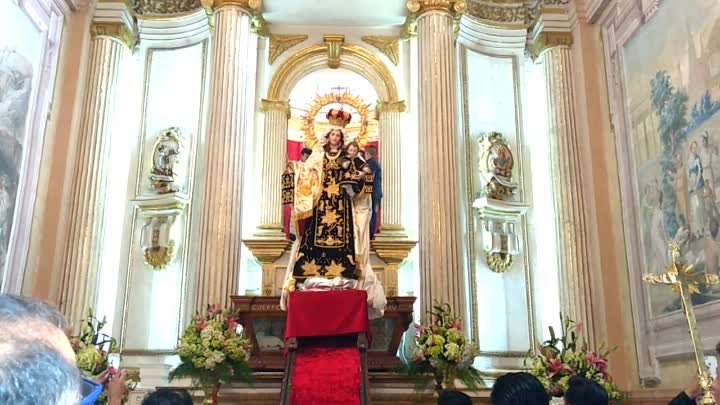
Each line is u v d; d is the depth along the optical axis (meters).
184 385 8.59
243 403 8.07
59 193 8.95
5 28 7.77
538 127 10.52
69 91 9.37
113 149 9.67
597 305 8.73
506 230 10.02
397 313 8.09
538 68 10.73
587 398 3.01
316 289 7.54
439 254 8.74
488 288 9.74
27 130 8.40
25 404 1.09
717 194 6.39
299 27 11.04
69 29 9.61
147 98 10.43
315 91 11.01
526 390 2.77
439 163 9.14
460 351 7.46
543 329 9.68
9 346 1.14
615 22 8.98
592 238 8.96
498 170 10.13
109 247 9.63
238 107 9.38
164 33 10.65
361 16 10.77
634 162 8.30
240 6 9.84
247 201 10.25
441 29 9.80
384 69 10.94
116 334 9.41
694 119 6.88
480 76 10.74
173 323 9.48
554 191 9.44
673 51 7.37
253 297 8.03
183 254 9.70
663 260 7.45
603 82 9.32
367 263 8.09
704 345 6.46
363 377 6.70
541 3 10.19
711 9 6.61
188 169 10.09
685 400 3.88
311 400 6.66
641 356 7.89
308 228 8.26
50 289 8.62
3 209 7.83
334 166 8.45
